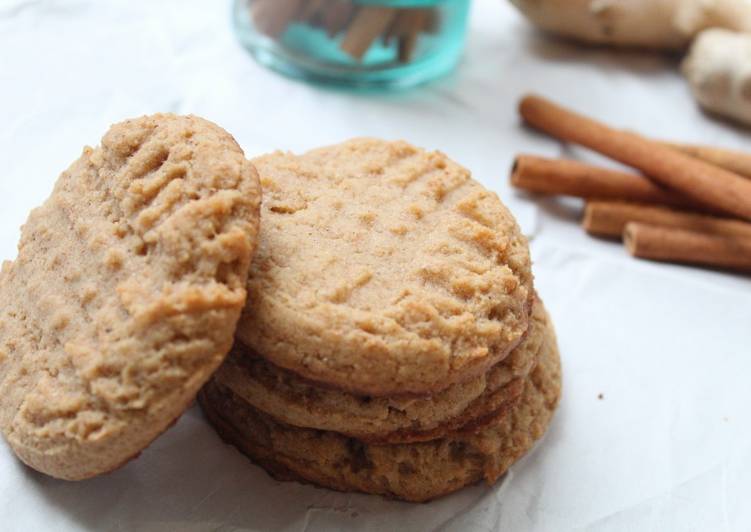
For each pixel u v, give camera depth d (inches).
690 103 16.7
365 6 15.6
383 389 10.3
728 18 16.5
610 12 16.7
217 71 15.9
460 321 10.4
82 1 16.4
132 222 10.4
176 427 11.5
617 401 12.3
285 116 15.4
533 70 16.9
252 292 10.4
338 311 10.3
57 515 10.7
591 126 15.1
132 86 15.4
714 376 12.7
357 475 11.0
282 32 15.8
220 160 10.3
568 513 11.2
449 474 11.1
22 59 15.4
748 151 16.0
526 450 11.4
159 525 10.8
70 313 10.4
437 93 16.3
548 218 14.7
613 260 13.9
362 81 16.1
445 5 15.8
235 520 10.9
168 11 16.7
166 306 9.8
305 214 11.0
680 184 14.3
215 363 9.9
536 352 11.2
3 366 10.7
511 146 15.6
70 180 11.2
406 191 11.5
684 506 11.4
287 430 11.0
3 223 13.2
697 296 13.5
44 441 10.2
